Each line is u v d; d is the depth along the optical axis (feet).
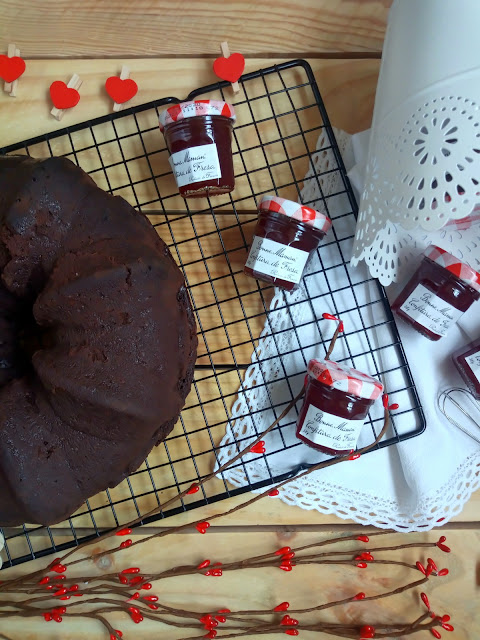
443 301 1.15
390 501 1.28
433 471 1.26
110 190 1.25
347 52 1.28
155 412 0.98
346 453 1.15
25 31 1.28
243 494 1.30
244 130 1.29
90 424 0.96
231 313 1.30
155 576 1.20
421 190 0.93
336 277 1.29
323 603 1.30
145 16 1.28
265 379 1.29
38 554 1.22
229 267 1.26
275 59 1.29
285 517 1.30
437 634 1.22
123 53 1.29
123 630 1.30
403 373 1.27
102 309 0.96
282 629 1.23
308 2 1.27
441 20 0.94
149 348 0.98
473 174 0.90
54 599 1.29
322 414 1.11
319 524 1.30
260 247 1.15
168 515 1.22
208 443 1.30
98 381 0.94
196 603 1.30
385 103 1.01
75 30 1.28
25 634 1.29
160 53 1.29
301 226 1.13
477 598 1.29
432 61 0.94
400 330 1.28
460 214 0.91
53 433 0.96
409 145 0.95
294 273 1.16
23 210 0.97
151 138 1.29
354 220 1.28
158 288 1.00
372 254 1.16
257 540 1.30
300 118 1.29
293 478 1.16
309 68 1.25
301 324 1.28
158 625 1.30
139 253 1.00
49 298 0.95
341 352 1.28
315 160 1.28
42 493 0.96
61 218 0.99
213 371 1.27
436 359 1.27
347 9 1.27
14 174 0.99
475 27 0.92
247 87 1.29
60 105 1.27
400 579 1.30
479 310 1.27
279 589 1.30
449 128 0.92
